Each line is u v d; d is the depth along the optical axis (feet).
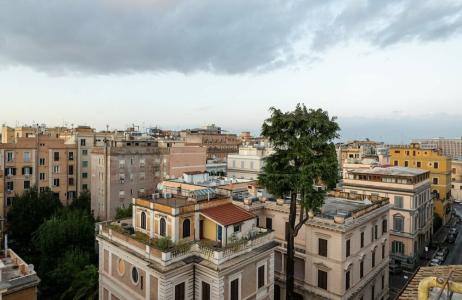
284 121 87.25
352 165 228.43
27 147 204.23
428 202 193.16
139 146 214.07
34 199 180.14
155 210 87.61
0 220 163.12
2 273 71.97
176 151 235.61
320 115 86.89
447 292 34.40
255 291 84.99
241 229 89.15
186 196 99.25
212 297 75.15
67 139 255.09
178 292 75.97
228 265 75.66
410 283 49.19
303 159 86.74
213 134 432.66
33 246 162.50
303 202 87.56
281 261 117.70
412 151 245.04
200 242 83.30
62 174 219.82
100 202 201.87
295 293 112.16
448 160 244.22
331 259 101.91
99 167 203.41
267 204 122.01
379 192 176.04
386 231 129.49
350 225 101.60
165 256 74.18
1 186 174.81
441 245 196.44
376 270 120.98
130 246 84.84
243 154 269.03
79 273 112.78
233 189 142.72
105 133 285.23
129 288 85.05
